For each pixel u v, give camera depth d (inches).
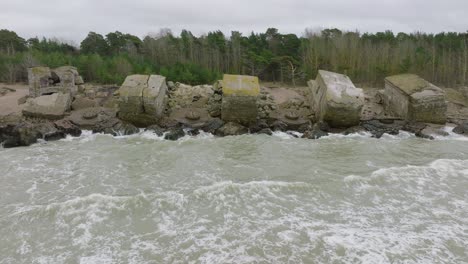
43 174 636.7
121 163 692.7
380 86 1625.2
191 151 769.6
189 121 978.7
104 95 1134.4
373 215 506.9
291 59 1720.0
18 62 1694.1
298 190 571.8
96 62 1610.5
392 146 824.9
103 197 530.3
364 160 722.8
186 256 412.2
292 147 809.5
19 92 1294.3
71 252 417.7
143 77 999.0
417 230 470.3
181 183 599.5
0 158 721.0
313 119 1042.1
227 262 402.9
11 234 449.7
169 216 494.6
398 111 1053.2
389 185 598.9
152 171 652.1
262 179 618.2
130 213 499.8
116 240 441.1
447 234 462.0
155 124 947.3
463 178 631.2
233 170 658.2
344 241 442.3
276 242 439.2
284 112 1061.8
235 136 900.6
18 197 546.6
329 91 936.9
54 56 1720.0
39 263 398.0
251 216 497.0
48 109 964.6
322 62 1728.6
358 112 932.6
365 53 1770.4
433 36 2367.1
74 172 645.9
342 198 553.6
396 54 1726.1
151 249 424.2
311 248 428.5
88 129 930.7
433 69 1731.1
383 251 424.5
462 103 1245.7
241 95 927.7
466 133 929.5
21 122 910.4
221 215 498.9
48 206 501.7
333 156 746.8
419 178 627.2
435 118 997.2
